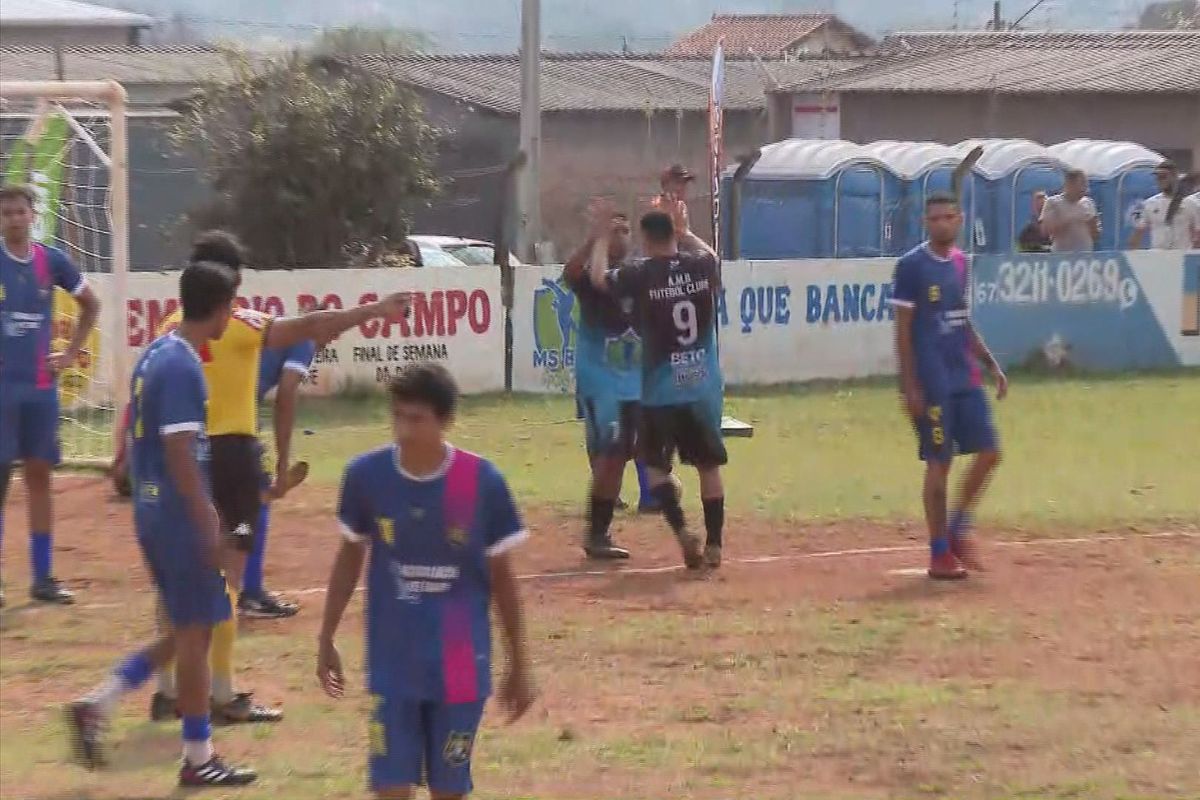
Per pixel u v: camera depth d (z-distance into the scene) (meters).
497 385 56.53
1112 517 34.75
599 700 22.22
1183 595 28.09
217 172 81.12
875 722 21.23
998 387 29.66
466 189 104.94
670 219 29.36
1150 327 63.69
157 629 22.28
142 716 21.58
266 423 49.56
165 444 18.20
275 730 21.00
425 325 55.53
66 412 44.50
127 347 47.19
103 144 51.50
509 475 40.22
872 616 26.61
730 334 59.09
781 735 20.72
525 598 27.83
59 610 27.42
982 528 33.75
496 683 22.22
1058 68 115.19
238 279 21.16
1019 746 20.31
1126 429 47.91
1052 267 62.28
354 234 80.75
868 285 61.03
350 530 14.98
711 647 24.81
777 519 34.84
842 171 84.94
